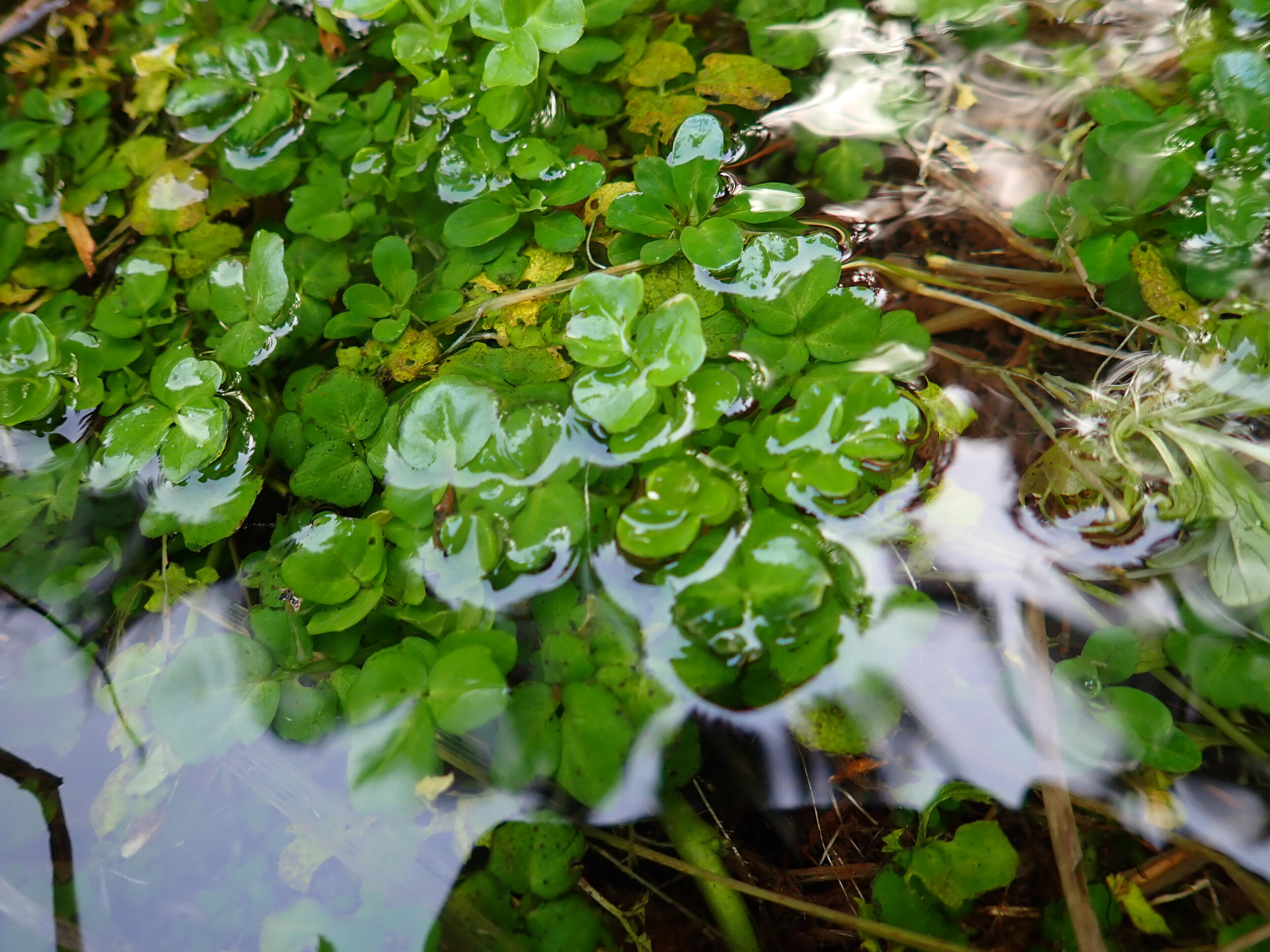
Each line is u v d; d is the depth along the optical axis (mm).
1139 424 213
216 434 215
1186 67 244
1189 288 221
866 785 200
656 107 251
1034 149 248
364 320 234
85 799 204
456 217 237
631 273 229
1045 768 195
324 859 196
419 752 190
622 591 201
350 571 205
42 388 227
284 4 275
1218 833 190
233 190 257
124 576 220
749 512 202
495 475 208
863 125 252
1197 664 197
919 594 199
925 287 238
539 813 195
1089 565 206
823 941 195
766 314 219
